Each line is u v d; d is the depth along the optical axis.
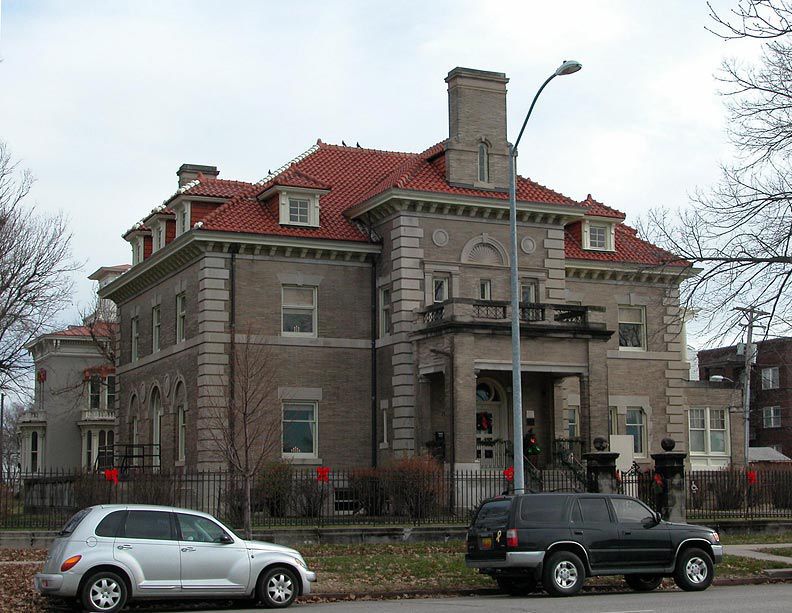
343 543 31.95
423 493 36.09
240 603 22.06
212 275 43.00
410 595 23.98
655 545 23.59
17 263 43.31
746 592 23.19
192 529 20.80
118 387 54.44
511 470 36.66
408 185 43.38
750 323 28.11
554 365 41.34
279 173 48.66
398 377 42.94
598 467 34.91
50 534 31.61
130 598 19.95
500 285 44.97
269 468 36.97
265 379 42.50
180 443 45.66
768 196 27.81
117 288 52.84
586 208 46.75
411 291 43.25
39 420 78.56
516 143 29.22
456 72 44.81
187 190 47.06
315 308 44.47
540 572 22.73
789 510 41.28
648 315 51.69
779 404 73.75
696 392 57.22
